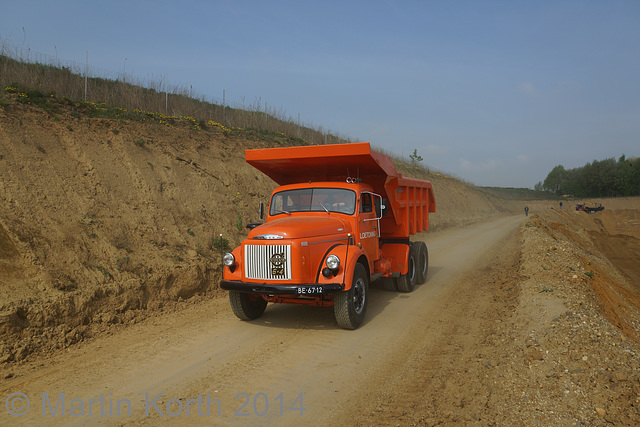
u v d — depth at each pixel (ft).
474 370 16.56
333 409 13.69
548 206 272.51
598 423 11.91
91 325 21.27
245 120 72.13
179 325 22.82
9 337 17.98
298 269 20.45
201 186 41.45
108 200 30.83
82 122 36.65
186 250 31.42
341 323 21.83
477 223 128.77
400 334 21.49
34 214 24.93
